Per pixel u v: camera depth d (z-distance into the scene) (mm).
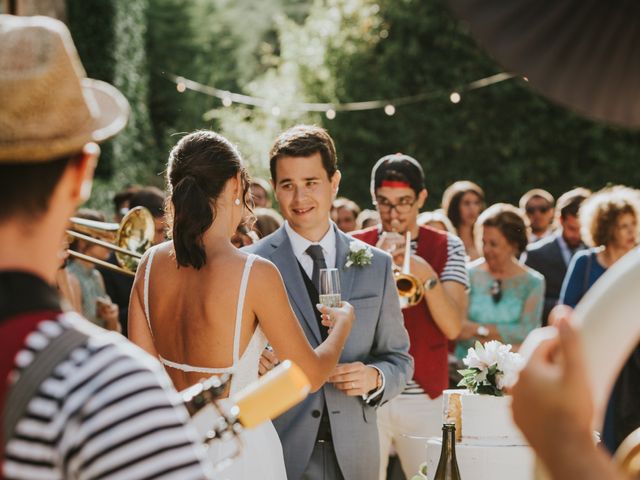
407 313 5098
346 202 9164
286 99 21656
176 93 29703
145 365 1396
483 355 3623
